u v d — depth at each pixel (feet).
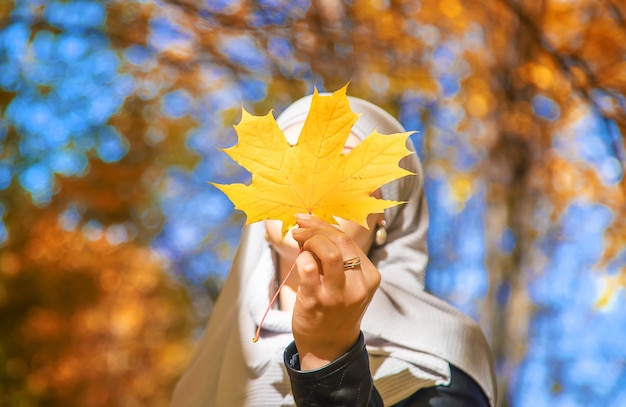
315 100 5.01
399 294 6.99
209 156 35.83
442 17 21.66
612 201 21.18
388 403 6.42
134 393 36.70
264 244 7.79
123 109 29.86
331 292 5.12
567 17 18.69
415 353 6.66
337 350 5.36
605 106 15.93
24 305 34.78
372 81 22.59
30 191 31.81
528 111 21.57
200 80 25.07
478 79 22.29
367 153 5.05
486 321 22.44
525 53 19.90
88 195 31.94
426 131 25.81
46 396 35.22
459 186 26.40
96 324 35.76
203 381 7.55
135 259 36.63
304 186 5.07
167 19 22.45
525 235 22.72
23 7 23.31
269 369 6.81
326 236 5.17
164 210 36.76
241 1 21.54
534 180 22.71
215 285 41.34
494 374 7.20
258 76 22.98
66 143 30.89
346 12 21.49
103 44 24.22
